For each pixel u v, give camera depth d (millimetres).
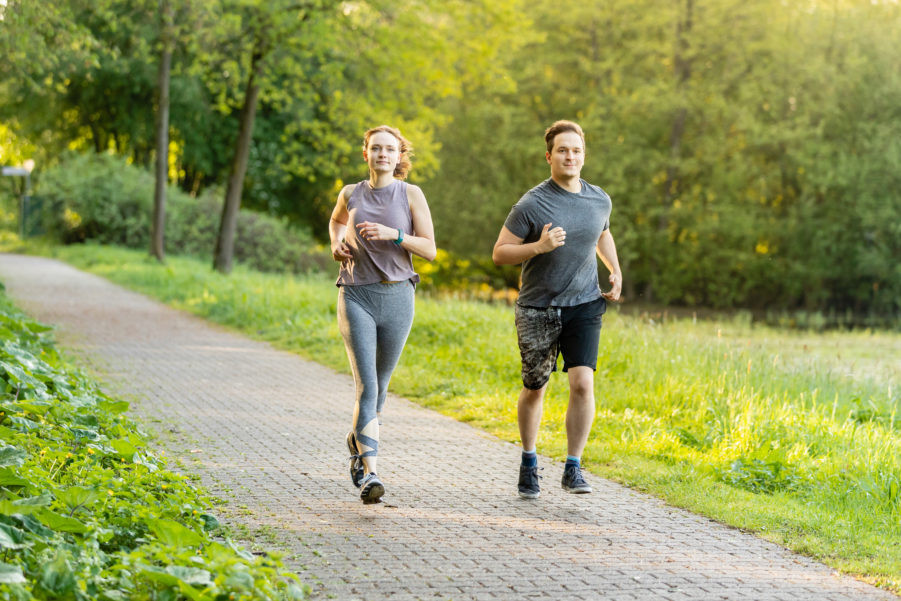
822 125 51062
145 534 5762
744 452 9492
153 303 24969
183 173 62469
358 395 7484
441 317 18438
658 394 12312
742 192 54094
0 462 6102
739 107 52688
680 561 6273
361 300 7535
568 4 53875
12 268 37000
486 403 12055
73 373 11578
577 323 7797
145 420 10438
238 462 8734
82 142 58344
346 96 34875
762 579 5957
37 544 4926
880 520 7445
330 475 8383
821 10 53250
